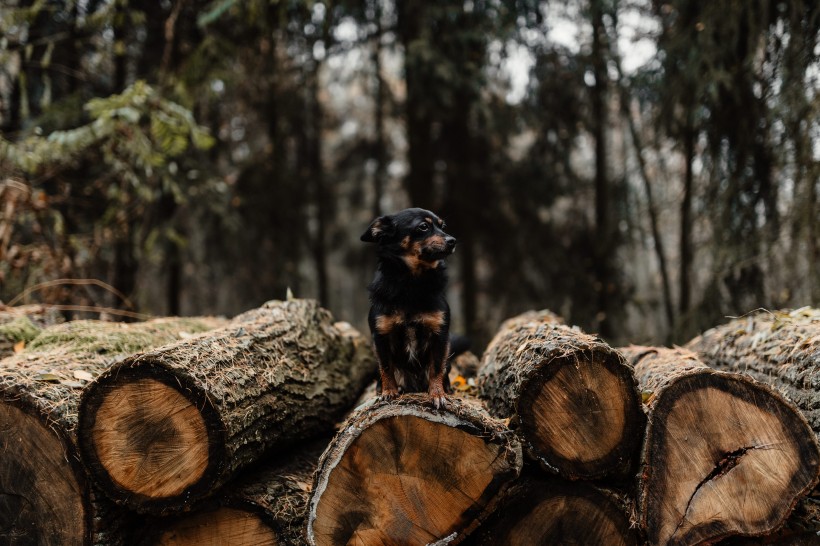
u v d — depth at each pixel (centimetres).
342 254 1302
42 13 765
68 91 825
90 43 812
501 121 897
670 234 1097
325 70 1116
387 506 273
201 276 1069
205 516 299
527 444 284
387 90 1017
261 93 1011
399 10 907
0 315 448
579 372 284
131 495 275
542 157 969
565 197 980
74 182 739
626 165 952
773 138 655
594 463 283
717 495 278
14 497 279
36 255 598
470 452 270
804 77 594
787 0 625
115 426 276
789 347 343
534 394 286
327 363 440
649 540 277
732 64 684
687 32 709
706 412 285
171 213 871
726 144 707
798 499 277
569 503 284
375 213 1205
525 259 1001
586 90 908
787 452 279
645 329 938
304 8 816
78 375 314
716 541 278
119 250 800
